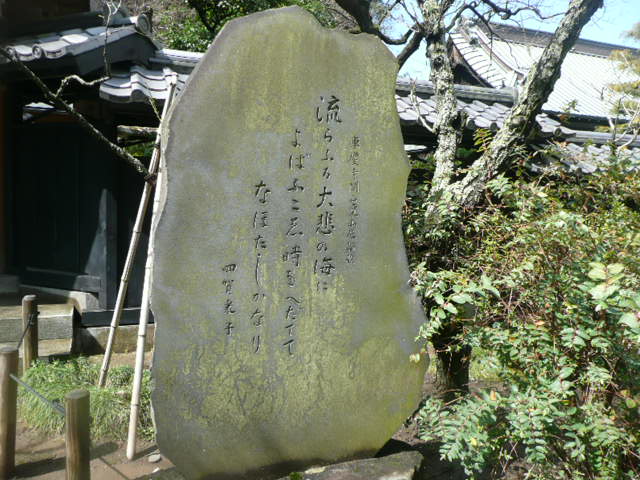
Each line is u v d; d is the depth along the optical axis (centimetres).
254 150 339
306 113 355
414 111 668
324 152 364
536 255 337
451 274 354
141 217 464
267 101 341
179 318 320
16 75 562
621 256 291
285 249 352
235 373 338
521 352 309
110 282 618
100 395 443
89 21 609
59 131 631
